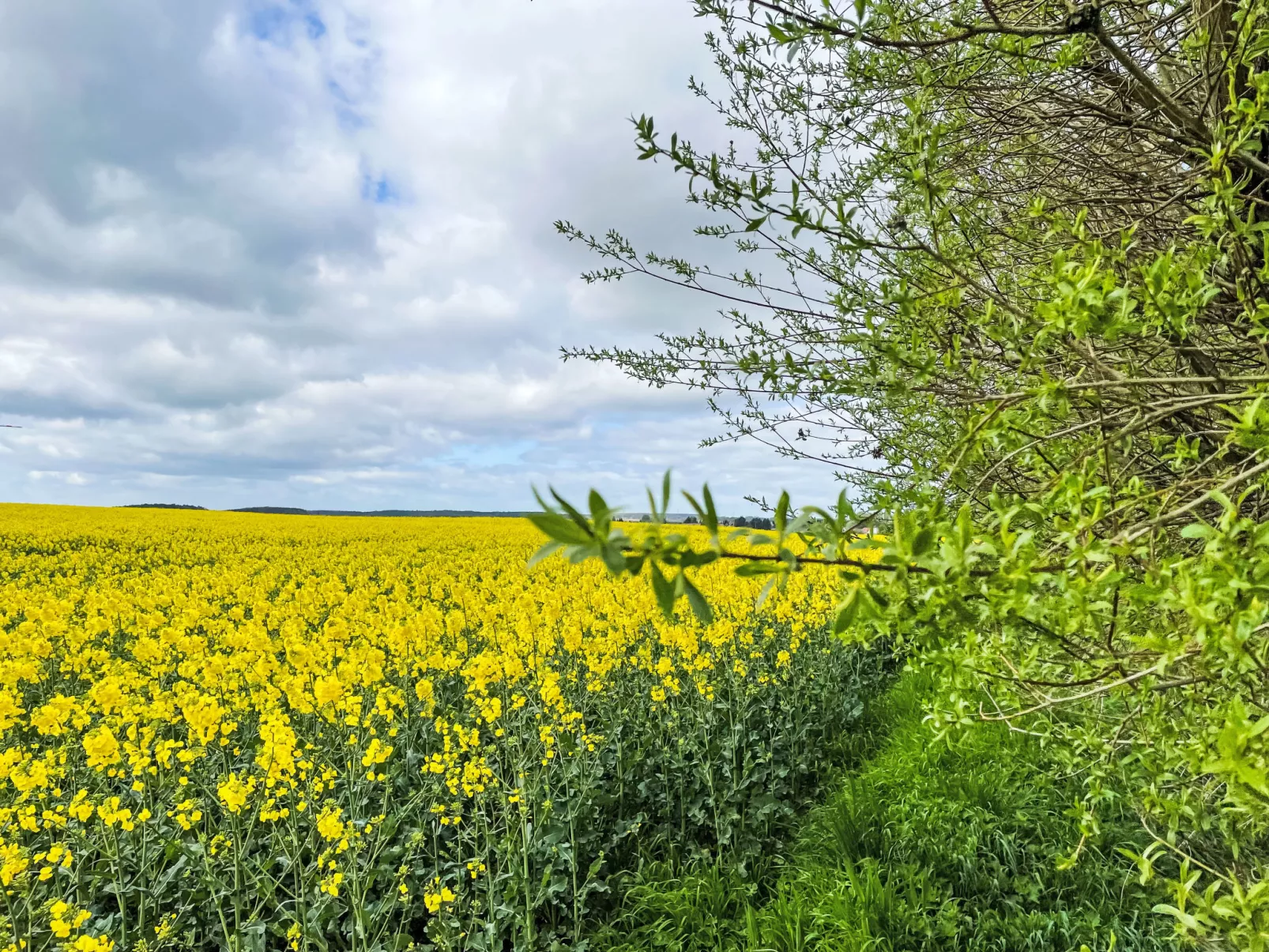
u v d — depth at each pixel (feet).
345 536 67.92
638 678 17.38
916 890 10.59
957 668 5.63
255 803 12.04
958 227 6.38
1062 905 10.28
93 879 10.73
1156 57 5.82
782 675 18.67
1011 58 5.90
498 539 66.59
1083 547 3.65
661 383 8.21
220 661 14.55
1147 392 5.03
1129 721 6.00
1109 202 6.22
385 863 11.35
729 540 3.92
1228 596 3.25
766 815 14.02
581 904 11.30
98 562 46.47
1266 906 4.14
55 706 12.23
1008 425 4.75
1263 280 4.65
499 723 15.49
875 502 5.56
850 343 5.77
